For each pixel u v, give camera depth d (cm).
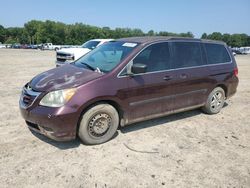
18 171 355
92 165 377
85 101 401
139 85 458
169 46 517
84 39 11656
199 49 572
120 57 466
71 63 537
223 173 369
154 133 496
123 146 438
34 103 400
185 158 407
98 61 493
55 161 384
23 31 11975
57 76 441
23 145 428
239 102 761
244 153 432
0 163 372
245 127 552
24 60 2148
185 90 533
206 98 593
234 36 11431
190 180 350
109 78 429
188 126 541
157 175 358
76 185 331
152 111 491
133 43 496
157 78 481
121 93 438
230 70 630
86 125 418
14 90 829
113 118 445
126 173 360
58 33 11350
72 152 411
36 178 342
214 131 521
